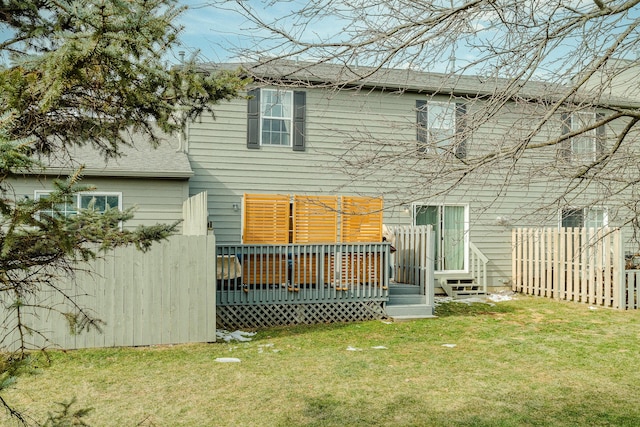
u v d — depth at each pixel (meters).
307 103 15.43
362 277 12.77
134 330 9.48
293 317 12.19
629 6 3.72
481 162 4.00
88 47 2.76
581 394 6.98
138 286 9.51
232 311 11.73
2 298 8.65
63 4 2.78
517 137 4.21
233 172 15.08
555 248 15.91
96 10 2.78
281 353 9.19
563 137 4.10
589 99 4.21
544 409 6.40
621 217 5.32
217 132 15.00
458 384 7.39
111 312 9.37
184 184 14.07
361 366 8.31
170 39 3.44
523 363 8.59
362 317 12.63
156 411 6.27
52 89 2.73
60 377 7.56
